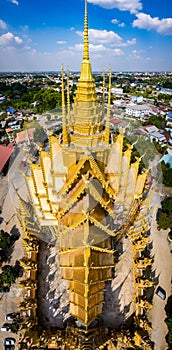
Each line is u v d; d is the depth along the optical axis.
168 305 43.03
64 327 35.75
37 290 39.56
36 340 32.06
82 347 31.09
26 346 33.09
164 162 72.56
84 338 32.09
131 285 40.88
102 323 36.62
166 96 189.62
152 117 121.56
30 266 38.59
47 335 33.50
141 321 34.72
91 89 32.78
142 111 136.00
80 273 29.77
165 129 114.50
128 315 37.66
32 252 41.28
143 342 32.19
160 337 39.19
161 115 138.25
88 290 28.69
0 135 110.88
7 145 92.88
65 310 37.47
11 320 40.66
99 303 32.53
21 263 39.16
